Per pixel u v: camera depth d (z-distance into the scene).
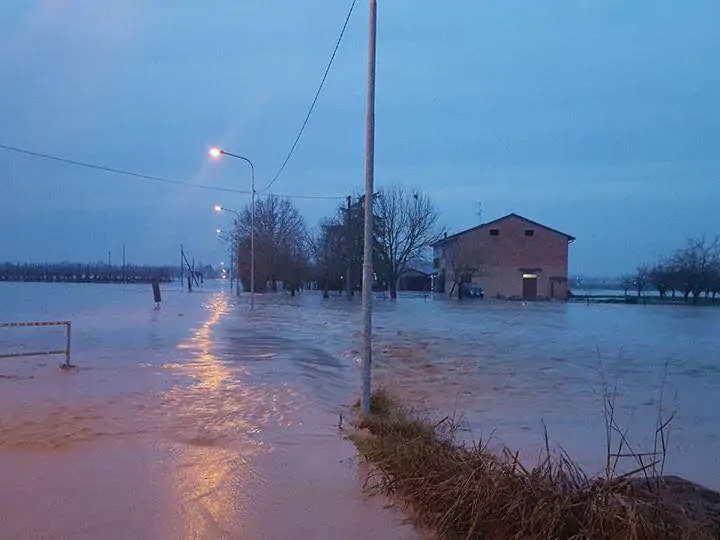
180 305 42.12
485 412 10.53
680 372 15.66
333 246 64.06
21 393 10.73
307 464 6.77
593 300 62.53
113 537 4.81
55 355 15.77
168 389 11.35
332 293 71.50
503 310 43.00
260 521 5.15
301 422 8.88
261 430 8.40
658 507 4.35
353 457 7.01
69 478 6.20
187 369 13.85
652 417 10.41
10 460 6.80
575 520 4.39
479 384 13.35
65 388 11.27
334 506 5.49
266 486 6.02
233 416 9.22
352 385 12.75
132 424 8.59
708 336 25.09
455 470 5.38
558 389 12.91
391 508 5.42
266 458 7.00
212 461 6.86
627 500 4.46
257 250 67.44
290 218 71.88
